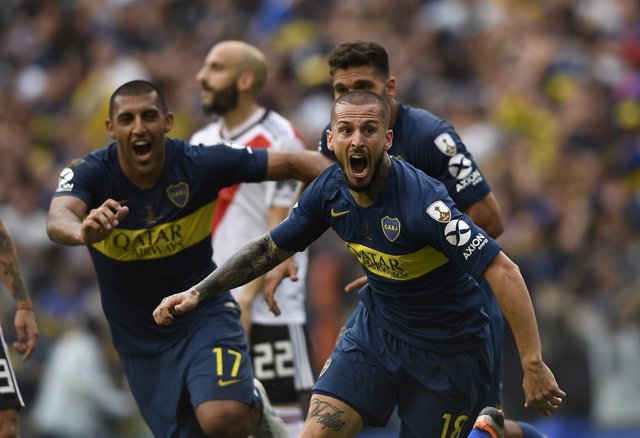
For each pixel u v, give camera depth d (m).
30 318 22.77
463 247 19.20
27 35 61.50
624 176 44.47
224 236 26.98
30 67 59.38
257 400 23.39
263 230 27.03
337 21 53.84
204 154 22.78
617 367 38.09
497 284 19.06
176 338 23.12
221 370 22.59
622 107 46.75
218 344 22.84
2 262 22.77
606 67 49.72
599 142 45.75
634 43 50.81
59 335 41.81
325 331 40.62
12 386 21.80
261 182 25.50
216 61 27.44
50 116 56.22
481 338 20.52
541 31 51.66
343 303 41.00
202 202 22.84
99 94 53.44
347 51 22.38
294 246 20.55
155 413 23.45
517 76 49.19
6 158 51.44
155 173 22.53
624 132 46.12
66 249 45.56
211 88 27.42
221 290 20.48
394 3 54.03
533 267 39.00
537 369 18.95
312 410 20.48
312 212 20.31
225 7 57.69
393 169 19.73
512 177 43.81
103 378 40.41
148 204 22.61
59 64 58.59
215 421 22.23
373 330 20.73
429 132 22.56
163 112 22.42
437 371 20.38
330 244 42.19
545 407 19.05
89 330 40.50
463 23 53.00
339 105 19.41
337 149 19.36
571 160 44.34
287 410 27.27
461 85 50.19
